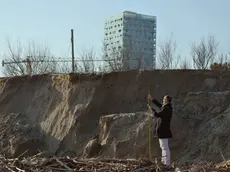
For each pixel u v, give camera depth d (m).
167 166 9.22
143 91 17.62
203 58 27.30
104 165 9.12
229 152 12.43
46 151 16.75
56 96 19.81
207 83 17.25
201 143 13.48
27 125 19.09
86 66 25.84
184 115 15.02
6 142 17.73
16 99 21.72
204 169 8.54
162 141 9.93
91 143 15.36
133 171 8.59
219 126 13.81
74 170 8.75
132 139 14.21
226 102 15.17
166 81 17.59
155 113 10.05
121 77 18.17
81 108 17.67
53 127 18.39
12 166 9.16
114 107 17.64
